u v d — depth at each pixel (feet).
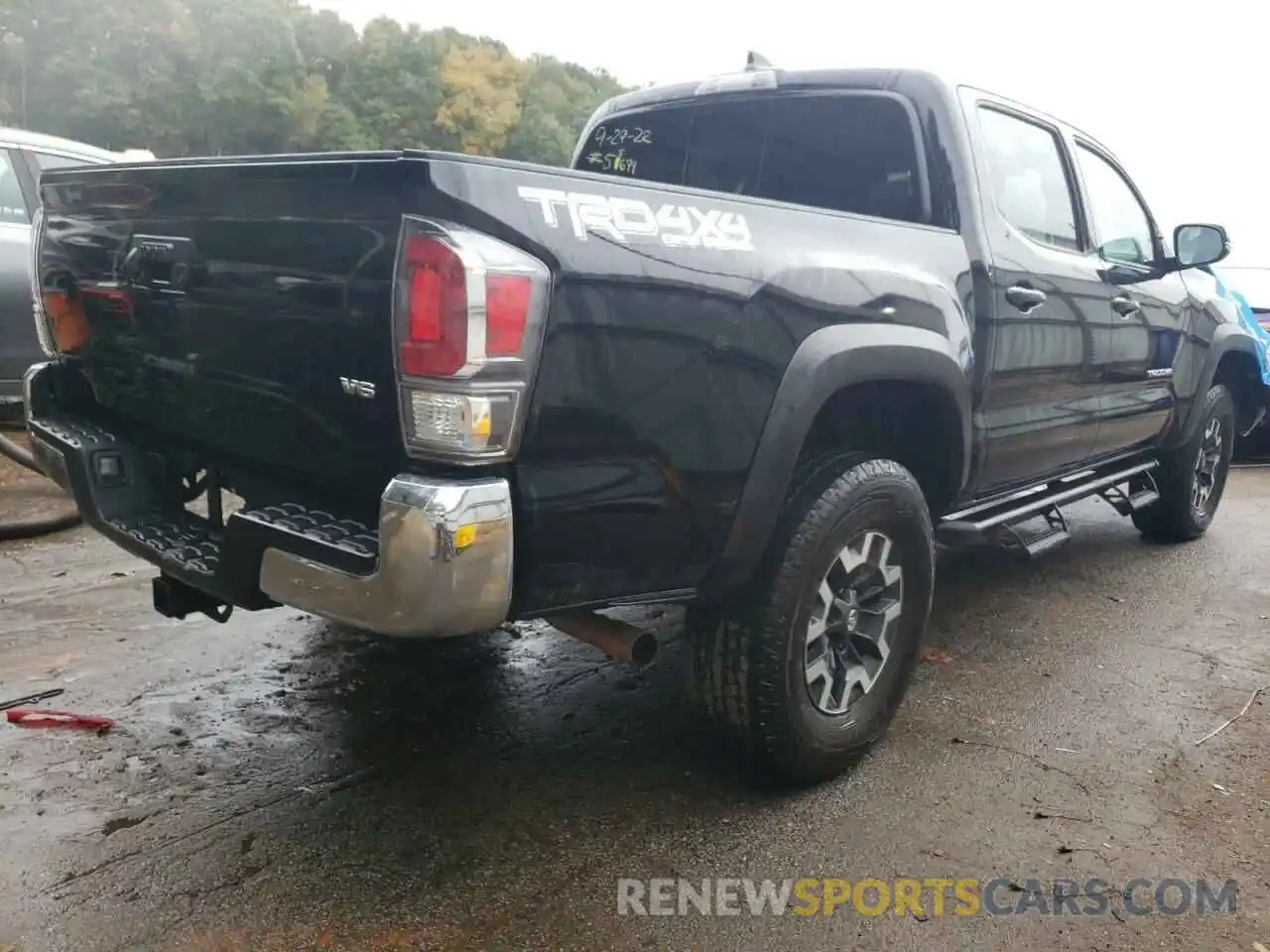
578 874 8.36
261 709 11.12
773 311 8.55
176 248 8.67
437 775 9.84
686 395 7.98
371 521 7.82
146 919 7.63
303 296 7.61
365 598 7.00
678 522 8.18
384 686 11.78
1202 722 11.45
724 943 7.59
